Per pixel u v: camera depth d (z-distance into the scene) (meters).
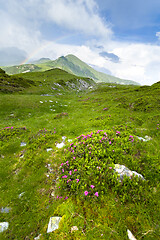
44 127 18.33
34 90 51.66
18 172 9.21
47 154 10.88
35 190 7.60
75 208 5.31
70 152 9.40
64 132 16.12
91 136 10.33
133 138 9.46
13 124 19.69
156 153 8.23
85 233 4.36
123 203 5.16
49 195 7.02
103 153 7.86
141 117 17.23
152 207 4.94
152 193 5.44
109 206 5.08
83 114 24.58
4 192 7.60
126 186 5.68
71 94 71.00
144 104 22.05
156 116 15.59
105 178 6.17
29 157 10.54
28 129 15.90
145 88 46.25
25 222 5.84
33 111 28.03
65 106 35.38
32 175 8.85
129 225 4.48
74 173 7.09
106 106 28.12
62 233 4.56
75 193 5.97
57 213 5.50
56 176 8.46
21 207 6.63
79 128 16.88
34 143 12.41
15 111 26.00
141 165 7.14
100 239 4.13
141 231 4.26
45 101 35.97
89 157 7.86
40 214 6.01
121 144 8.67
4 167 9.57
